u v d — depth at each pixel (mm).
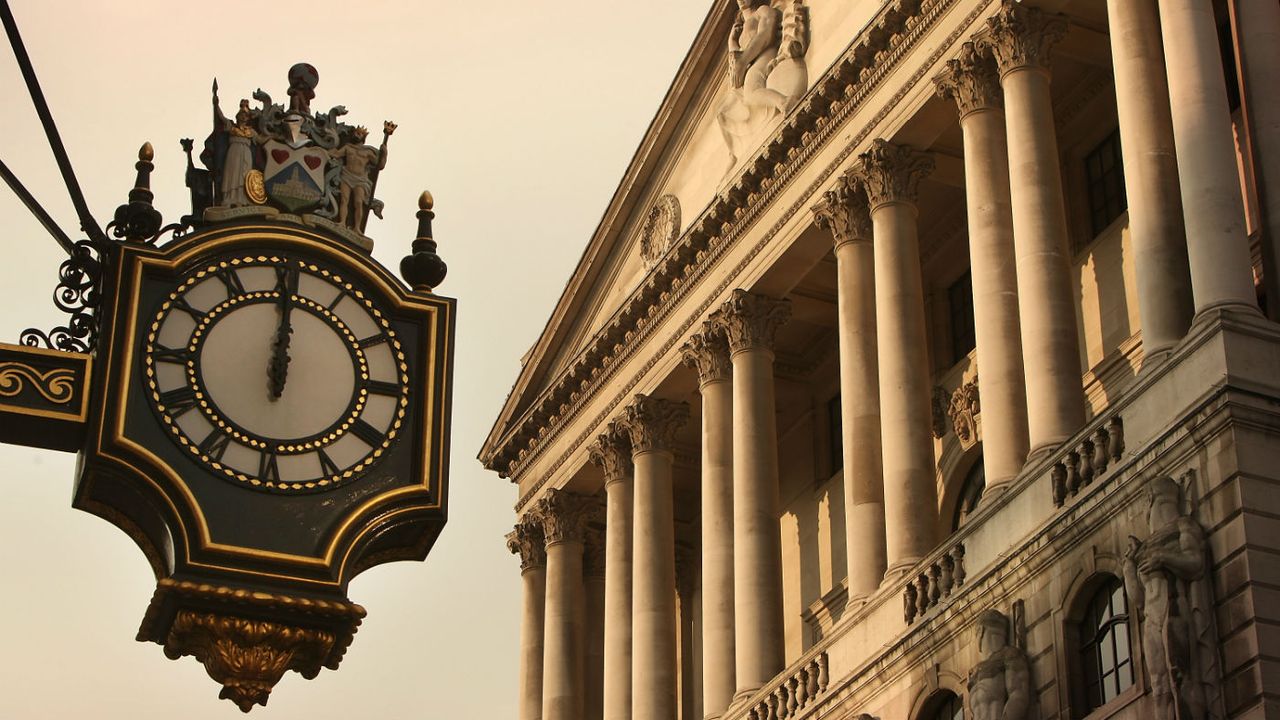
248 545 6445
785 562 56000
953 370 50188
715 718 49719
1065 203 47125
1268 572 30422
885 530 44781
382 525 6672
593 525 62688
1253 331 32531
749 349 52000
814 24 51812
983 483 48312
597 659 61188
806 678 44375
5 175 6188
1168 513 31641
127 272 6527
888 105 47125
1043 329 39531
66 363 6410
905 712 39219
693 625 60344
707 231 53781
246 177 6941
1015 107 42500
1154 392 33750
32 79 6062
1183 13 35969
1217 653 30359
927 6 46062
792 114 50156
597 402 59688
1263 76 35406
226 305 6664
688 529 61562
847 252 47938
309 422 6660
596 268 60469
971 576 38344
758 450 50844
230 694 6375
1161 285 35312
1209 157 34438
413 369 6859
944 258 51375
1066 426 38312
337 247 6859
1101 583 34344
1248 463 31188
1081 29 44250
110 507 6500
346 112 7293
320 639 6504
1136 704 31625
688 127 56688
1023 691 34969
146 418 6430
